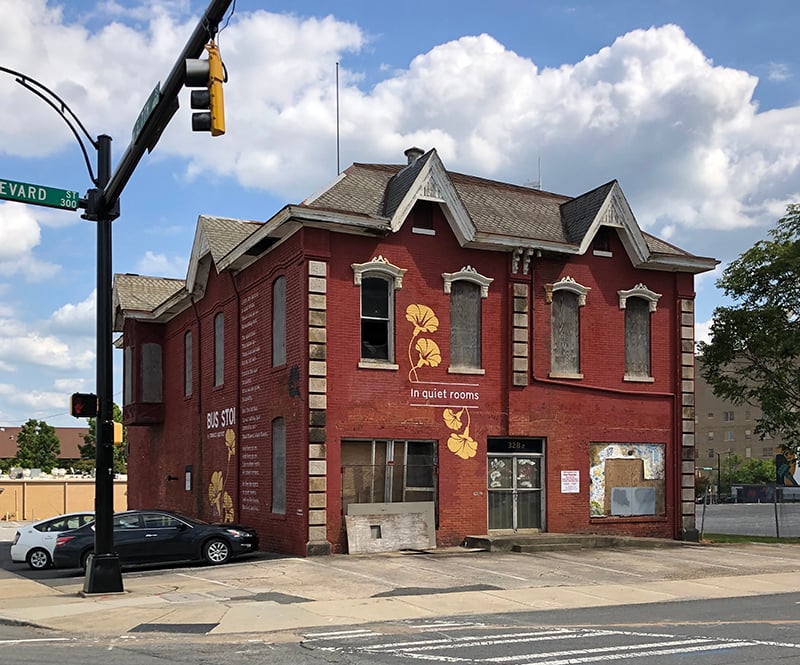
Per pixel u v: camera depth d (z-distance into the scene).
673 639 10.79
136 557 19.77
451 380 22.75
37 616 13.46
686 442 25.75
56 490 54.19
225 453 26.55
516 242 23.33
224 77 9.95
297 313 21.41
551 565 19.20
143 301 35.53
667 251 26.52
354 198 22.73
